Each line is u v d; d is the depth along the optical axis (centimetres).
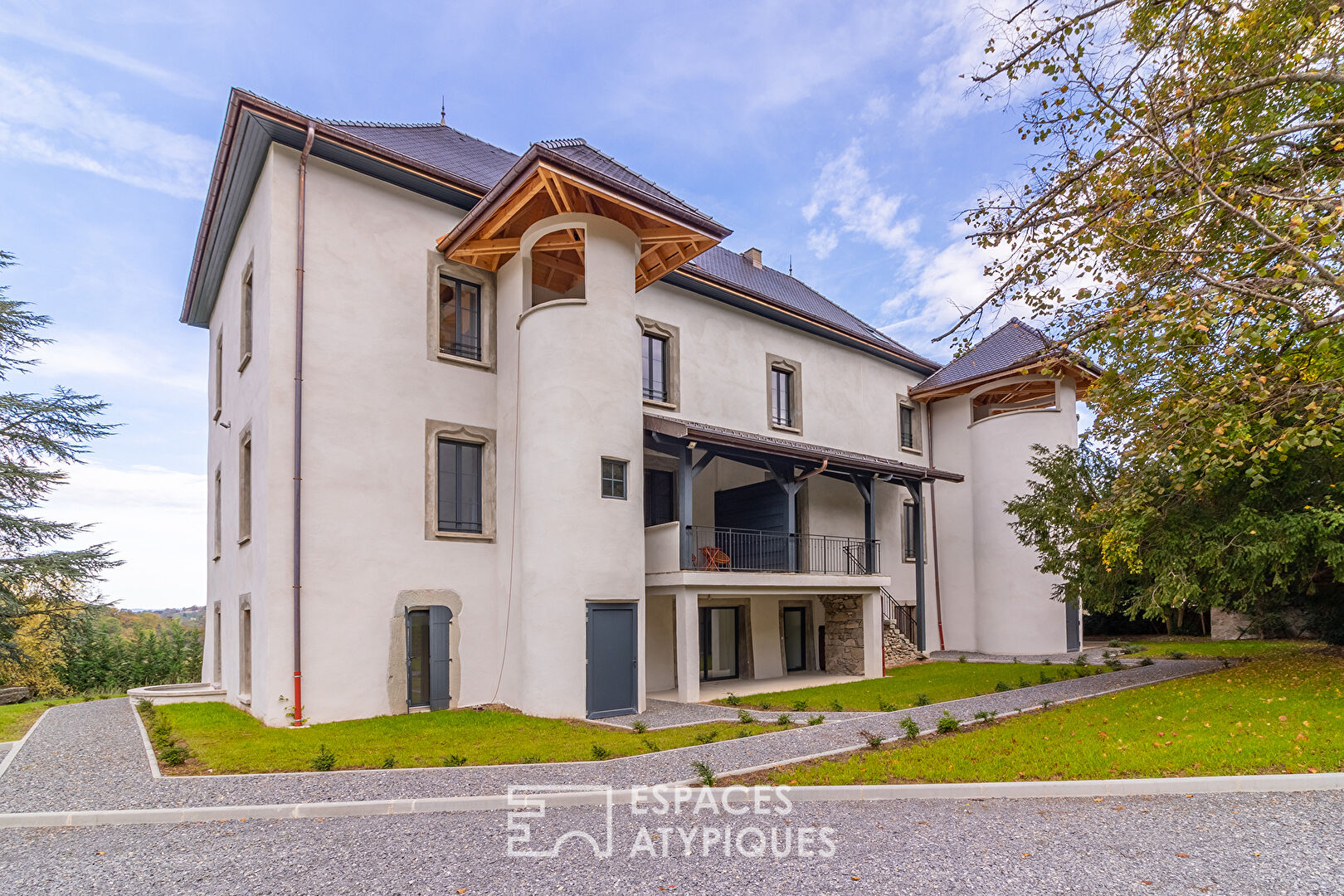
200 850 530
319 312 1144
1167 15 895
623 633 1180
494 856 513
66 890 456
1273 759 686
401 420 1211
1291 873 462
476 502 1312
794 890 450
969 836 544
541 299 1463
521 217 1257
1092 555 1385
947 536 2223
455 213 1329
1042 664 1725
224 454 1510
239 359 1340
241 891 454
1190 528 1170
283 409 1093
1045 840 532
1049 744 792
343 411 1149
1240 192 833
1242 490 1152
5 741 938
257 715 1077
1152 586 1224
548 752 834
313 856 514
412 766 769
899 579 2088
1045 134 976
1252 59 889
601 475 1182
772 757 790
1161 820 570
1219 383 903
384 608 1150
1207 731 809
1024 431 2055
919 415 2298
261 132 1118
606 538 1168
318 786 679
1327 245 809
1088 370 2050
